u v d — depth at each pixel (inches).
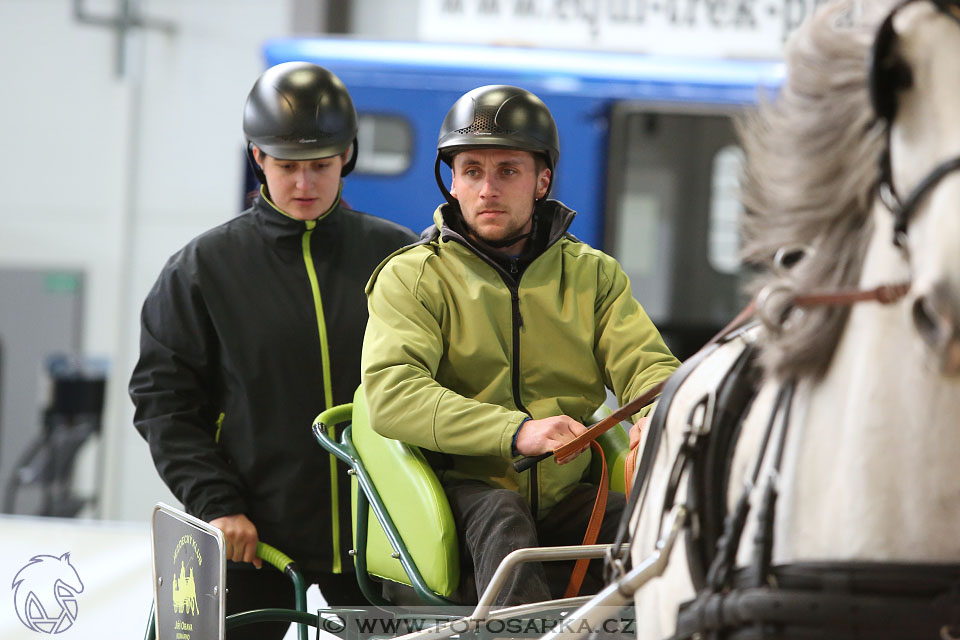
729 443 212.2
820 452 186.2
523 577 289.0
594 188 800.3
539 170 340.8
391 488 324.8
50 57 1285.7
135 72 1270.9
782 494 190.2
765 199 199.0
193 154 1261.1
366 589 347.3
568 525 335.9
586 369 344.2
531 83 805.2
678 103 802.8
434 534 303.9
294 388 406.0
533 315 338.3
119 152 1262.3
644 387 338.3
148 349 406.3
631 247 815.1
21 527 540.1
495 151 329.4
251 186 785.6
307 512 404.2
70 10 1282.0
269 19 1253.7
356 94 808.9
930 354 165.0
